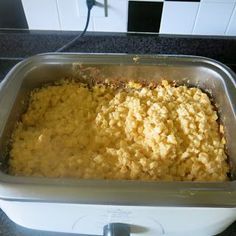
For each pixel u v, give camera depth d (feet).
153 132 1.81
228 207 1.26
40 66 2.06
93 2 2.14
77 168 1.66
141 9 2.19
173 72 2.11
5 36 2.34
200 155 1.70
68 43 2.35
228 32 2.32
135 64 2.06
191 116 1.93
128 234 1.47
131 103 2.06
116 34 2.34
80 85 2.22
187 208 1.29
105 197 1.27
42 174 1.62
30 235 1.64
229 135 1.79
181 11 2.19
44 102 2.11
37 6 2.20
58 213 1.41
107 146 1.84
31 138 1.82
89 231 1.62
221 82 1.95
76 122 1.96
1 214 1.70
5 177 1.32
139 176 1.59
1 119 1.67
